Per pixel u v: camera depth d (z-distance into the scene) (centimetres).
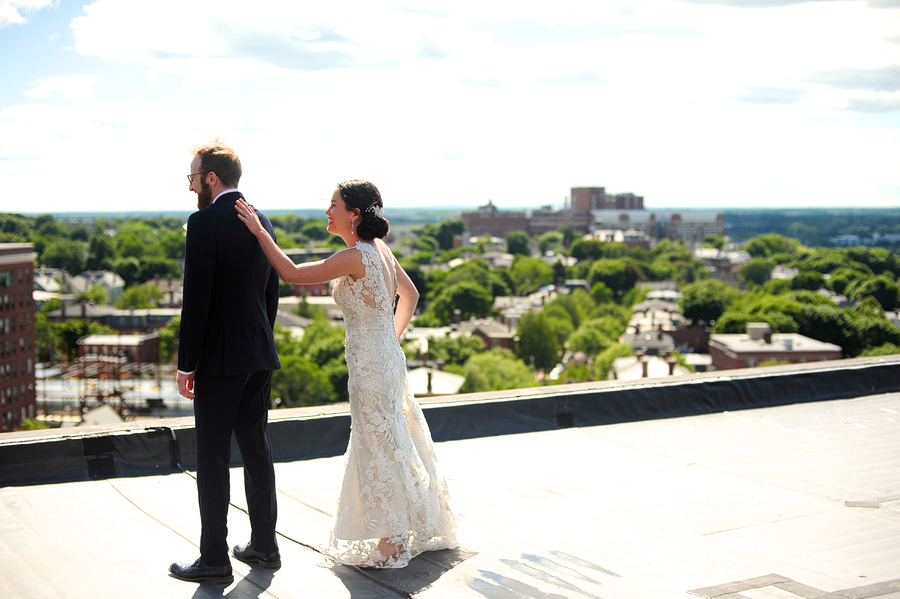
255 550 312
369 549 310
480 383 5369
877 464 489
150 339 6688
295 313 9388
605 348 7238
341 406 538
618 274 14575
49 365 7031
